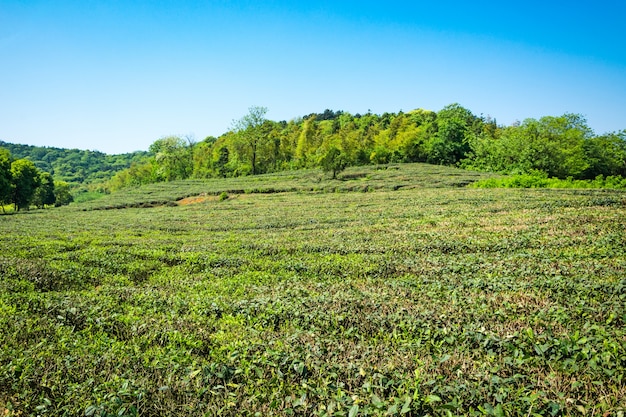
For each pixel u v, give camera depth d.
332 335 8.21
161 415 5.67
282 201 46.97
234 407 5.75
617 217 20.70
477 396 5.50
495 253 15.93
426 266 14.27
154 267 17.11
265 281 13.84
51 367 6.99
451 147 88.50
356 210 33.62
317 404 5.68
